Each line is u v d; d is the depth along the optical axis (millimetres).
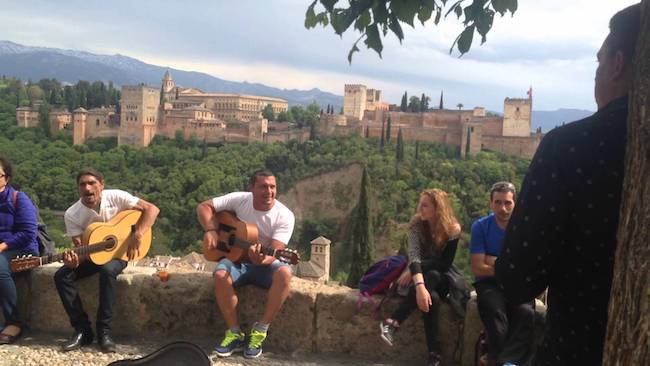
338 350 5492
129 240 5676
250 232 5336
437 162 89750
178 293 5785
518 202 2029
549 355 2008
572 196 1874
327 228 81562
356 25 3680
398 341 5355
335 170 87125
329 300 5496
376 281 5414
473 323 5043
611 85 2000
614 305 1634
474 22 3393
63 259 5355
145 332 5824
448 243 5129
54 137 118812
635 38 1901
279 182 90438
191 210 78062
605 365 1657
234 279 5426
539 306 5055
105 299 5426
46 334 5816
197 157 107062
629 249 1588
